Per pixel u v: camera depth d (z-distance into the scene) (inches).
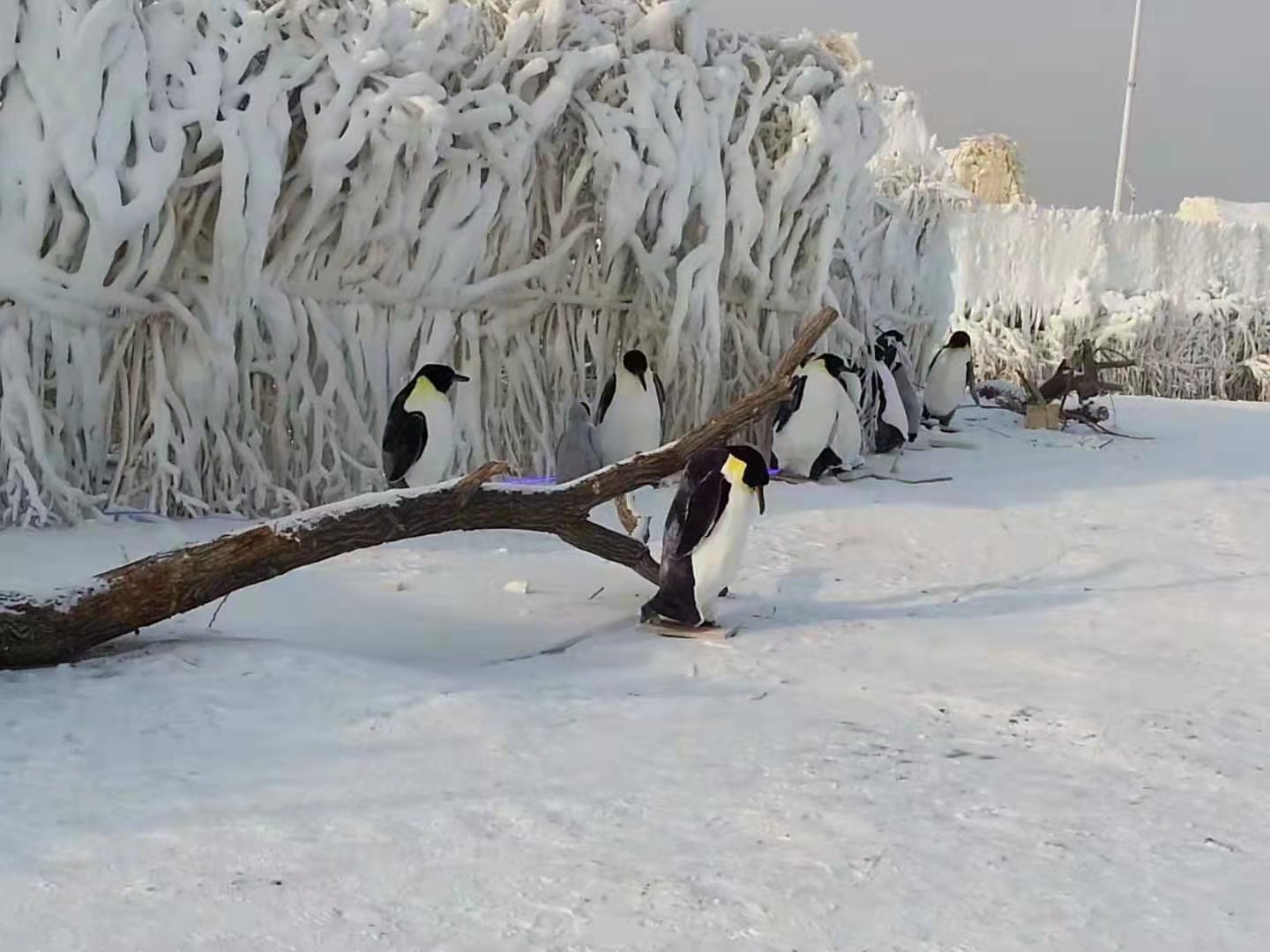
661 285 387.9
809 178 421.4
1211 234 1080.8
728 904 98.7
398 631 197.6
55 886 98.0
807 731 148.6
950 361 550.9
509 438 368.5
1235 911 100.0
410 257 338.0
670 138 383.9
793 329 440.1
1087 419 574.6
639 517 257.0
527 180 365.4
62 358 280.7
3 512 270.7
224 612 203.0
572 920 95.0
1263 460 467.5
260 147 295.4
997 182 1309.1
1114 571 261.7
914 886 103.3
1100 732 150.9
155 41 285.4
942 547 286.2
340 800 120.6
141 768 127.5
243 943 89.4
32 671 162.7
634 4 407.2
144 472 296.7
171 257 298.0
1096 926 96.6
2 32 258.7
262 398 318.7
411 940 91.0
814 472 396.2
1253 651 194.9
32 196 266.5
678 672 177.9
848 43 465.7
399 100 313.7
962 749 142.9
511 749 137.7
